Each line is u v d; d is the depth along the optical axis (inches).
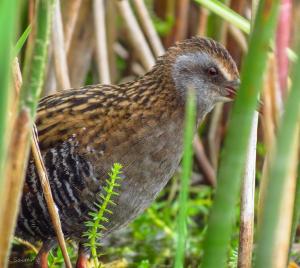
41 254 325.4
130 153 310.2
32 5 366.9
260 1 186.2
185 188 196.1
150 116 314.3
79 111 311.3
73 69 428.1
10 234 208.7
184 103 319.9
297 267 342.0
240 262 277.7
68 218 312.7
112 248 399.5
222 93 324.2
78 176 305.9
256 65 187.5
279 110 255.8
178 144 321.7
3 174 196.4
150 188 319.9
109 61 452.1
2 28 173.5
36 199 302.8
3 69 177.0
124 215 319.6
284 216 204.7
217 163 456.1
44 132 308.0
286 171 188.7
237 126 191.2
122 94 316.8
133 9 462.6
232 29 438.3
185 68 320.5
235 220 405.4
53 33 372.2
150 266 383.6
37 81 197.8
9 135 207.3
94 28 419.5
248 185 275.3
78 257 327.9
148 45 456.8
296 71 183.0
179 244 214.4
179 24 465.4
